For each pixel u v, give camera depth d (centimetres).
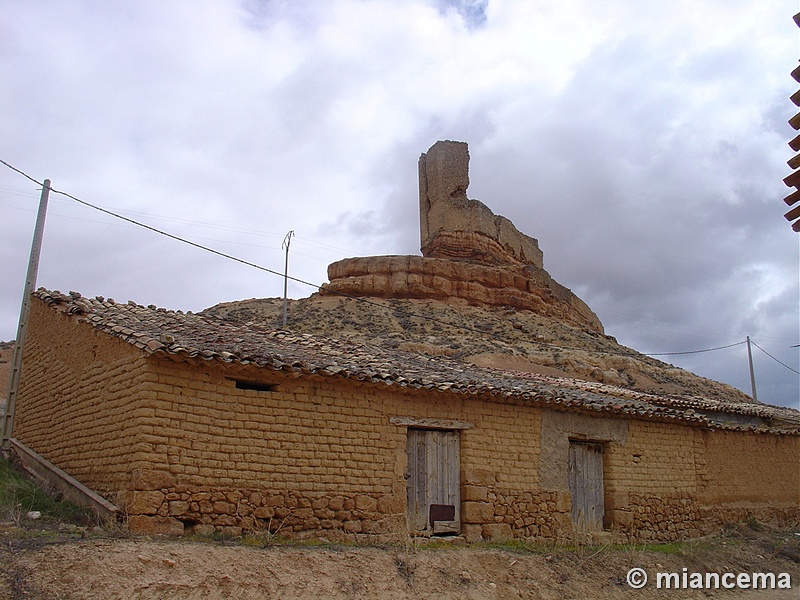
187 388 1071
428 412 1306
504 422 1395
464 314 5266
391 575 1016
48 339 1429
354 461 1199
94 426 1167
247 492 1089
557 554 1273
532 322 5372
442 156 6272
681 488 1656
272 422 1137
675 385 4406
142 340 1055
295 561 972
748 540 1678
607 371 4256
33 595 747
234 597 860
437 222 6156
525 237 6919
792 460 2017
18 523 968
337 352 1436
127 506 1003
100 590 787
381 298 5366
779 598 1289
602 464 1552
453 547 1202
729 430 1825
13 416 1482
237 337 1348
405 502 1241
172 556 884
